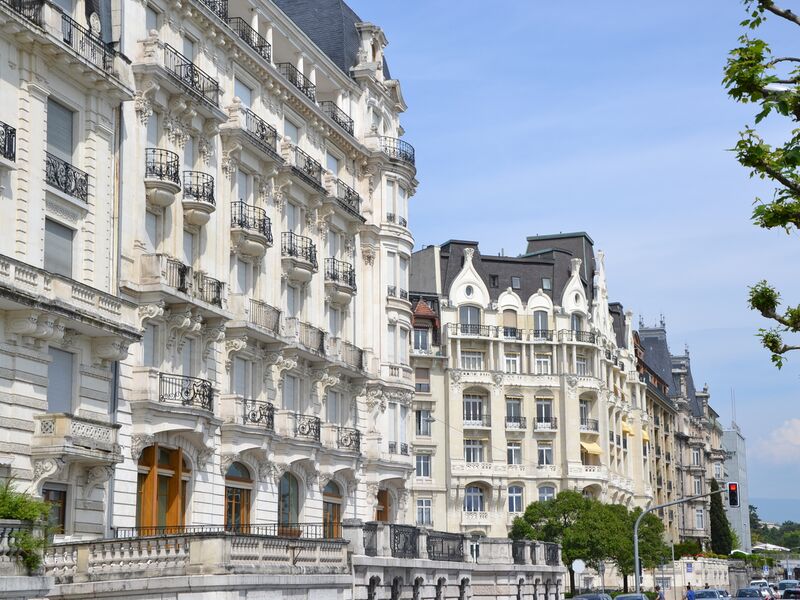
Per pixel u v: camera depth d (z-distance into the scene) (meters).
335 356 56.88
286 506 52.34
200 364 44.69
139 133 41.12
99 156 37.44
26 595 24.86
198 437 43.00
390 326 64.00
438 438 97.81
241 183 49.25
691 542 135.62
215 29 47.12
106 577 31.33
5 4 32.34
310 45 56.59
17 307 32.22
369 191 63.16
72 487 35.66
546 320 103.56
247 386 49.06
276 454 50.38
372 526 45.53
